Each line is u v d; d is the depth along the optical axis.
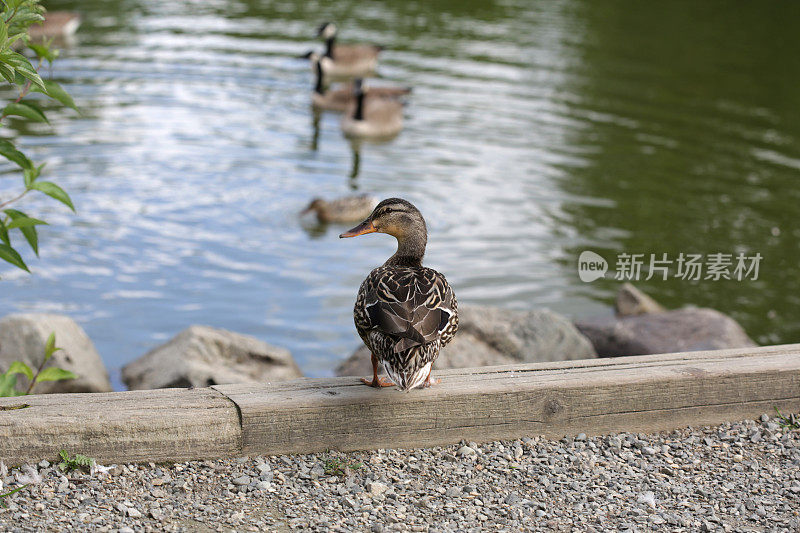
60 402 4.49
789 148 16.27
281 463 4.58
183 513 4.05
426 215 12.65
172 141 15.09
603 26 27.30
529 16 28.55
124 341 8.91
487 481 4.54
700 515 4.27
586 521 4.18
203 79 19.17
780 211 13.34
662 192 13.93
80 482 4.23
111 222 11.73
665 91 19.88
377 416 4.74
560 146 15.84
